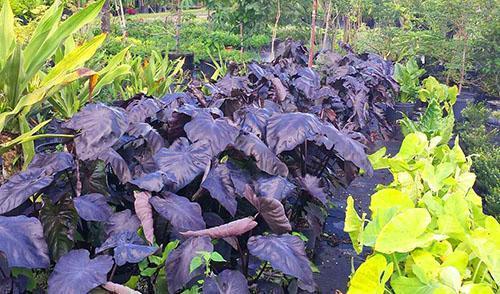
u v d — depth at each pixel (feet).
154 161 6.28
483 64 22.27
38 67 8.84
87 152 5.96
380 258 4.22
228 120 6.98
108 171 6.84
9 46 9.10
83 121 6.17
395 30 25.89
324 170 9.04
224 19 26.40
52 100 10.34
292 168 8.14
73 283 4.54
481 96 24.23
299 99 11.96
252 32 26.55
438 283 4.18
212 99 9.48
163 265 5.44
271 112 8.07
